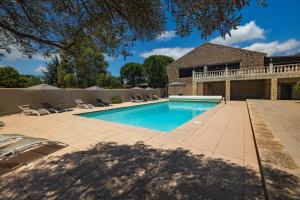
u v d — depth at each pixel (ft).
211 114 31.45
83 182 9.27
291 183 7.58
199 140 16.07
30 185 9.09
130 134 18.92
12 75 64.85
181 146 14.56
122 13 8.41
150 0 8.04
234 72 63.82
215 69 81.15
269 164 9.37
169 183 8.96
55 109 39.06
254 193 7.91
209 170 10.23
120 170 10.53
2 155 11.20
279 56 67.62
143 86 117.08
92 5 8.49
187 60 88.07
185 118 40.22
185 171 10.19
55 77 121.60
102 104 51.70
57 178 9.73
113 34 10.44
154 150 13.78
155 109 53.21
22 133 20.13
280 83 66.90
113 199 7.81
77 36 10.68
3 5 8.86
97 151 13.87
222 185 8.63
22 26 9.87
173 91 92.73
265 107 37.52
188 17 7.71
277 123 21.07
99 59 98.37
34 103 39.81
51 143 15.58
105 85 101.65
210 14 7.04
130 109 52.01
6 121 27.81
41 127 23.22
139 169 10.60
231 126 21.76
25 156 12.93
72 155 13.07
